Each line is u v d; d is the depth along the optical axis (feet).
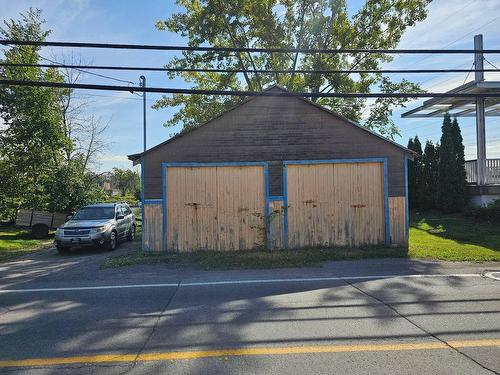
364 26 84.48
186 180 43.37
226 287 27.30
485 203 62.13
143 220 42.98
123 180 259.19
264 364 14.62
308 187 43.70
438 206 69.72
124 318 20.70
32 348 16.74
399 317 19.84
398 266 33.78
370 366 14.29
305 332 17.93
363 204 43.80
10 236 70.08
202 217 43.27
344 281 28.37
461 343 16.31
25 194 75.25
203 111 90.68
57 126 81.87
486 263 34.45
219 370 14.20
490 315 19.99
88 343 17.19
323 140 43.96
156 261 38.27
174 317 20.65
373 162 43.91
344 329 18.21
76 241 48.70
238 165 43.55
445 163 68.33
